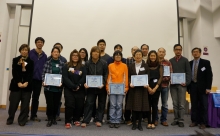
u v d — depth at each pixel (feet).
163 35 14.96
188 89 10.90
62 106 14.33
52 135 7.84
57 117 11.12
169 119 12.41
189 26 17.22
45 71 9.60
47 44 14.51
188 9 16.55
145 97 9.33
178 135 8.31
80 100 9.53
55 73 9.66
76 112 9.82
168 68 10.32
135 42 14.82
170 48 14.89
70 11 14.87
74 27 14.76
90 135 7.97
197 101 10.34
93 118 11.15
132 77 9.46
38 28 14.55
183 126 10.02
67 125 9.18
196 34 16.42
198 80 10.19
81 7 14.93
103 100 9.98
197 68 10.36
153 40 14.88
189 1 16.67
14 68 9.53
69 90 9.41
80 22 14.83
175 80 10.19
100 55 10.37
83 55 11.49
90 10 14.94
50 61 9.76
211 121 10.09
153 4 15.14
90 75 9.60
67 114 9.31
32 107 10.75
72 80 9.41
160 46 14.88
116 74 9.65
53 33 14.61
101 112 9.96
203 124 9.83
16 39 15.21
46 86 9.41
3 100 15.40
